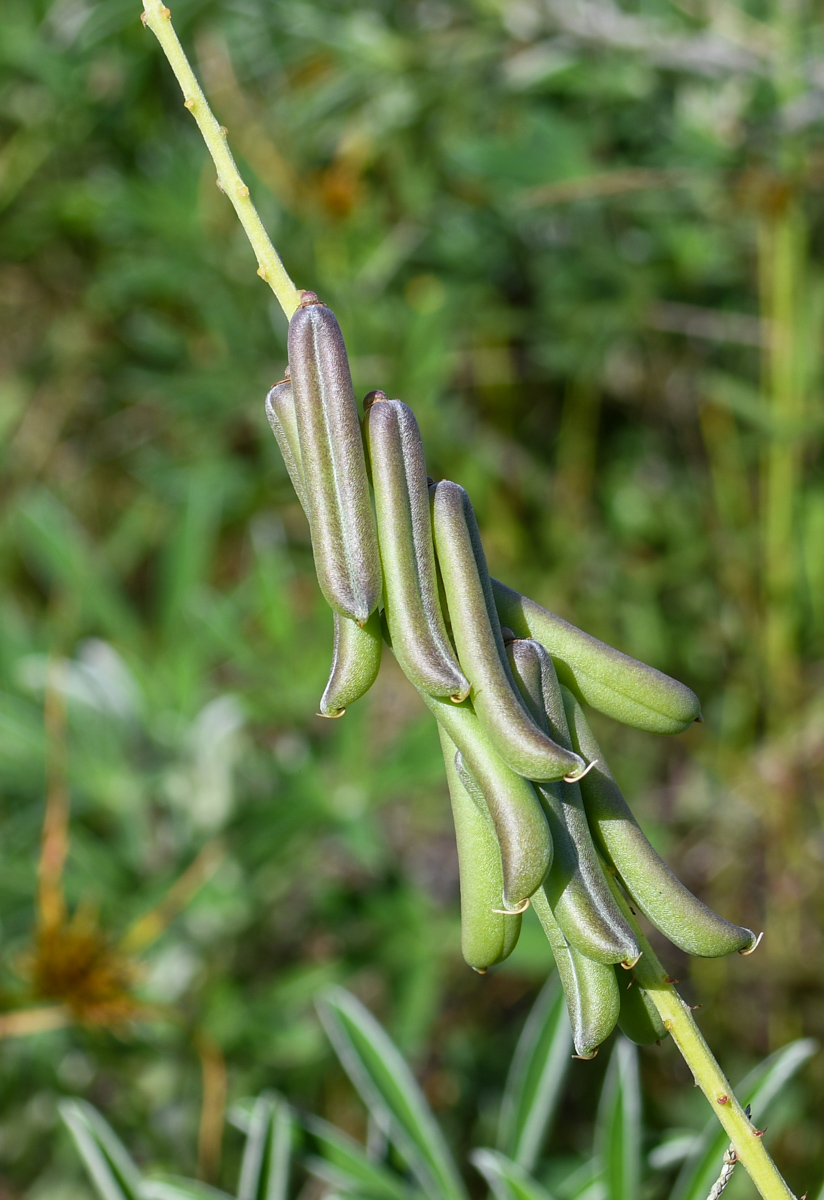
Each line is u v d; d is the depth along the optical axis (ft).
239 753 2.77
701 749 3.24
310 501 1.19
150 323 3.58
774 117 2.78
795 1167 2.50
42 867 2.18
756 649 3.14
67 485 4.00
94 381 3.89
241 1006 2.45
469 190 3.21
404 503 1.18
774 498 2.97
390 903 2.53
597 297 3.33
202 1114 2.48
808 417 2.85
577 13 2.91
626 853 1.22
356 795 2.54
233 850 2.40
